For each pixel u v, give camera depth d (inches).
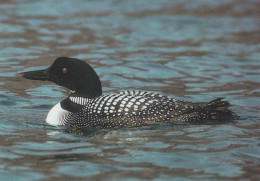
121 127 386.6
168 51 660.1
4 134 373.7
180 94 498.6
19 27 748.0
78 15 828.0
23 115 431.2
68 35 721.6
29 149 339.0
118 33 741.3
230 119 391.2
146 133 371.2
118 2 911.7
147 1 920.3
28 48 652.7
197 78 555.2
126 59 619.8
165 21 808.3
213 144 347.3
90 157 323.0
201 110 387.2
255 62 614.2
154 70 582.6
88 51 649.0
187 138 358.6
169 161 315.9
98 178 287.9
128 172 297.1
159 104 390.0
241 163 314.0
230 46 685.3
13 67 577.3
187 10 871.1
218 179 289.3
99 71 570.9
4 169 302.7
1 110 442.0
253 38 723.4
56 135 374.3
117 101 396.2
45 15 821.2
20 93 497.7
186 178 289.7
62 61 420.2
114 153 330.3
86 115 401.4
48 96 494.9
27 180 286.7
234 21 813.9
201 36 733.9
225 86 526.0
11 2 893.2
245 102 469.4
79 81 416.8
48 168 304.2
